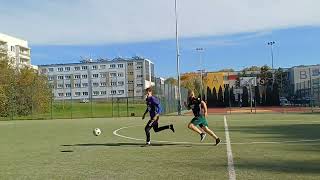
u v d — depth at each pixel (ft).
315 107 201.87
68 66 466.29
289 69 327.88
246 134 66.28
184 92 222.69
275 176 30.22
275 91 274.36
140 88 453.17
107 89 460.14
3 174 34.50
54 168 36.96
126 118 142.72
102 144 56.95
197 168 34.58
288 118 114.21
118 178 31.37
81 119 145.28
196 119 52.44
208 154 43.34
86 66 464.24
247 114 149.38
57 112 201.57
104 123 111.75
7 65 195.52
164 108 171.53
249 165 35.45
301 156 40.34
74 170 35.55
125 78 458.09
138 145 54.60
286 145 50.19
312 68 308.60
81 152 48.44
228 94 276.00
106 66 461.78
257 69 390.63
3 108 176.45
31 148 54.75
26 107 185.57
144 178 31.01
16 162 41.50
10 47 397.19
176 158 40.98
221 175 31.14
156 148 50.42
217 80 325.01
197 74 407.64
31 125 113.60
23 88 186.09
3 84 179.42
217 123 95.96
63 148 53.36
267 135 63.93
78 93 463.83
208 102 278.87
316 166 34.30
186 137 63.46
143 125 99.14
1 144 60.95
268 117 122.21
